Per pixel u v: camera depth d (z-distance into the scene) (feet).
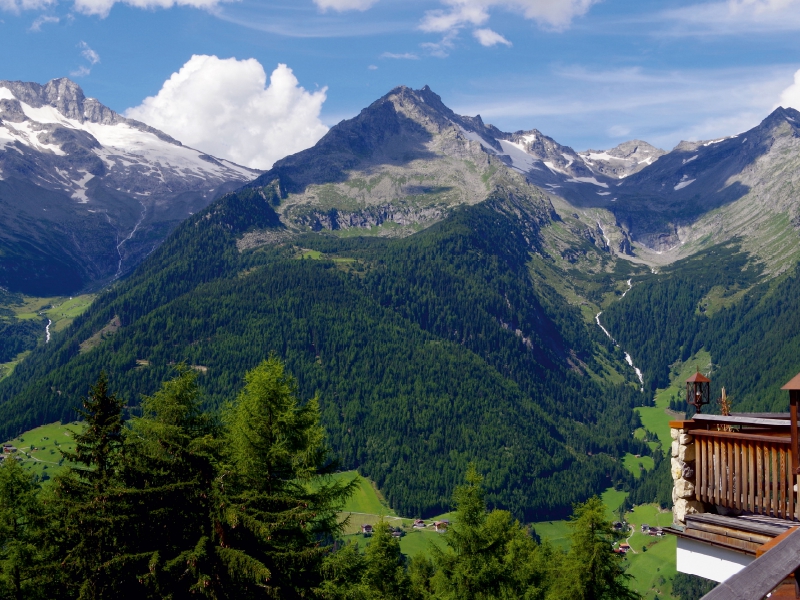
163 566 87.15
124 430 100.83
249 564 85.76
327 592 96.94
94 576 90.53
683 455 63.62
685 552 61.67
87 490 96.27
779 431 66.59
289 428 106.11
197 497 92.48
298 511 92.99
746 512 63.31
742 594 36.09
